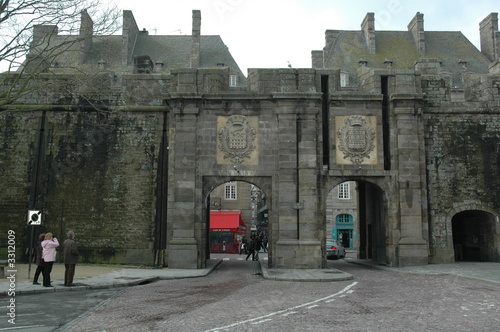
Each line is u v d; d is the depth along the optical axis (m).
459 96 36.22
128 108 22.31
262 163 21.38
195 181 21.17
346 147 21.67
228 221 44.31
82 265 21.05
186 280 17.05
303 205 20.88
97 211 21.83
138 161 22.06
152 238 21.47
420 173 21.61
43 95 22.64
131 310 10.53
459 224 25.50
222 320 9.28
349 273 19.02
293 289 14.09
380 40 47.72
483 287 13.73
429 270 18.66
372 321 9.03
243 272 20.39
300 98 21.42
